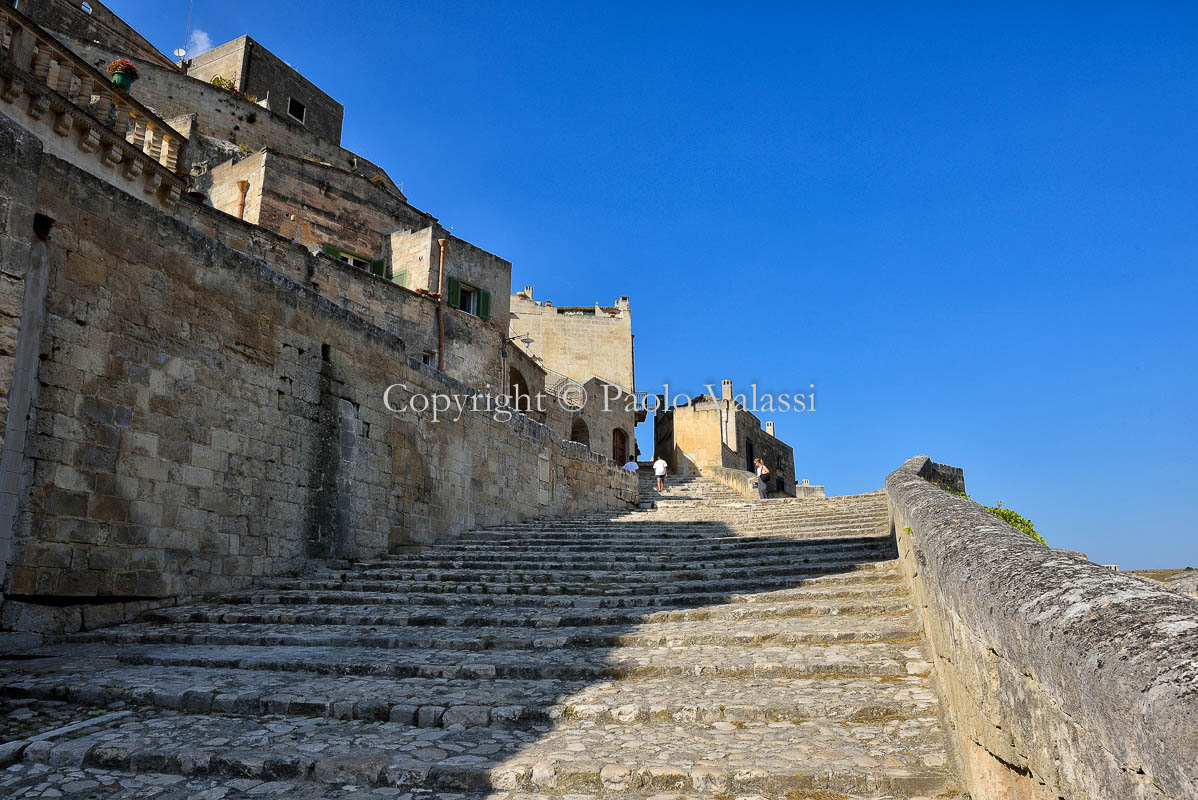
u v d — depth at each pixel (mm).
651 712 5348
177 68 33188
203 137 28875
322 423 12836
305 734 5164
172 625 8953
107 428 9195
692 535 15297
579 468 21844
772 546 12992
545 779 4348
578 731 5148
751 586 9758
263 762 4609
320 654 7262
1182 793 1713
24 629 8102
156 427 9844
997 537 4016
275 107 34219
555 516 20344
